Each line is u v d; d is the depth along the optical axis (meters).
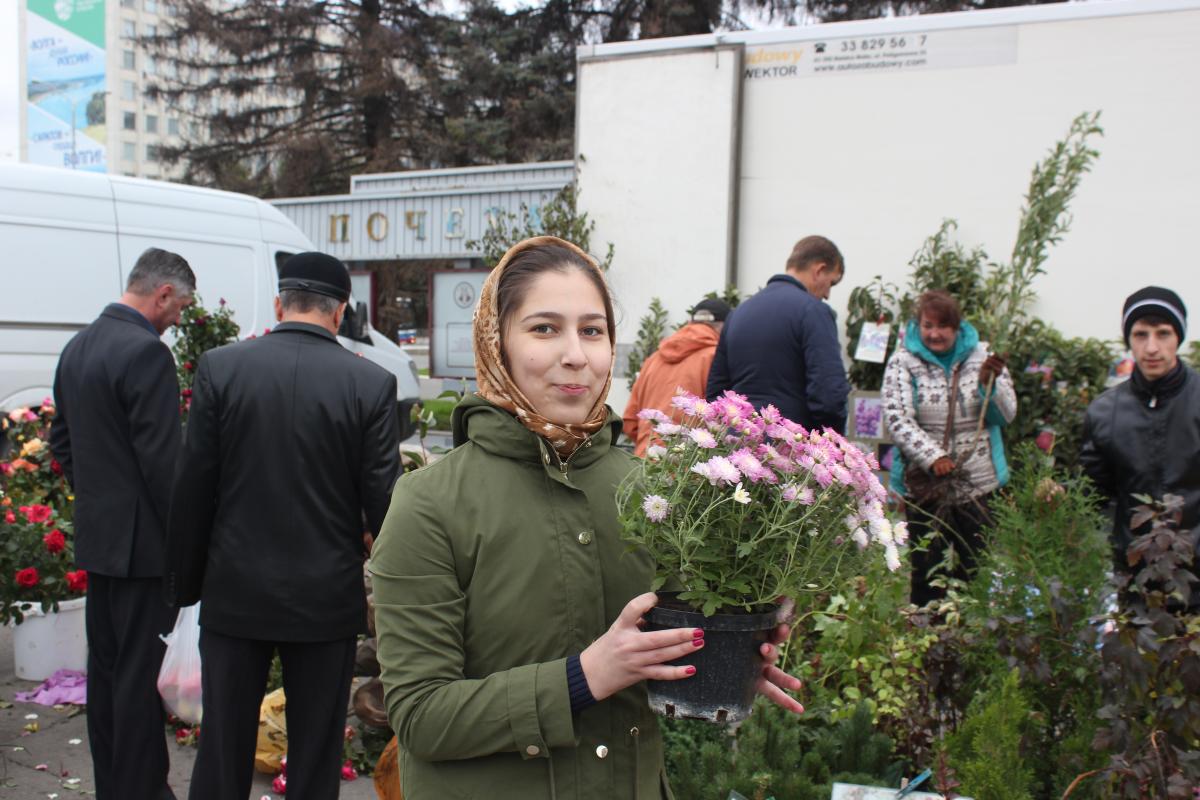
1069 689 2.71
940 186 6.41
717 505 1.34
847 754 2.73
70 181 7.42
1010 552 3.07
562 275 1.43
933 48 6.37
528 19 27.52
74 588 4.16
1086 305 6.13
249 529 2.76
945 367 4.45
